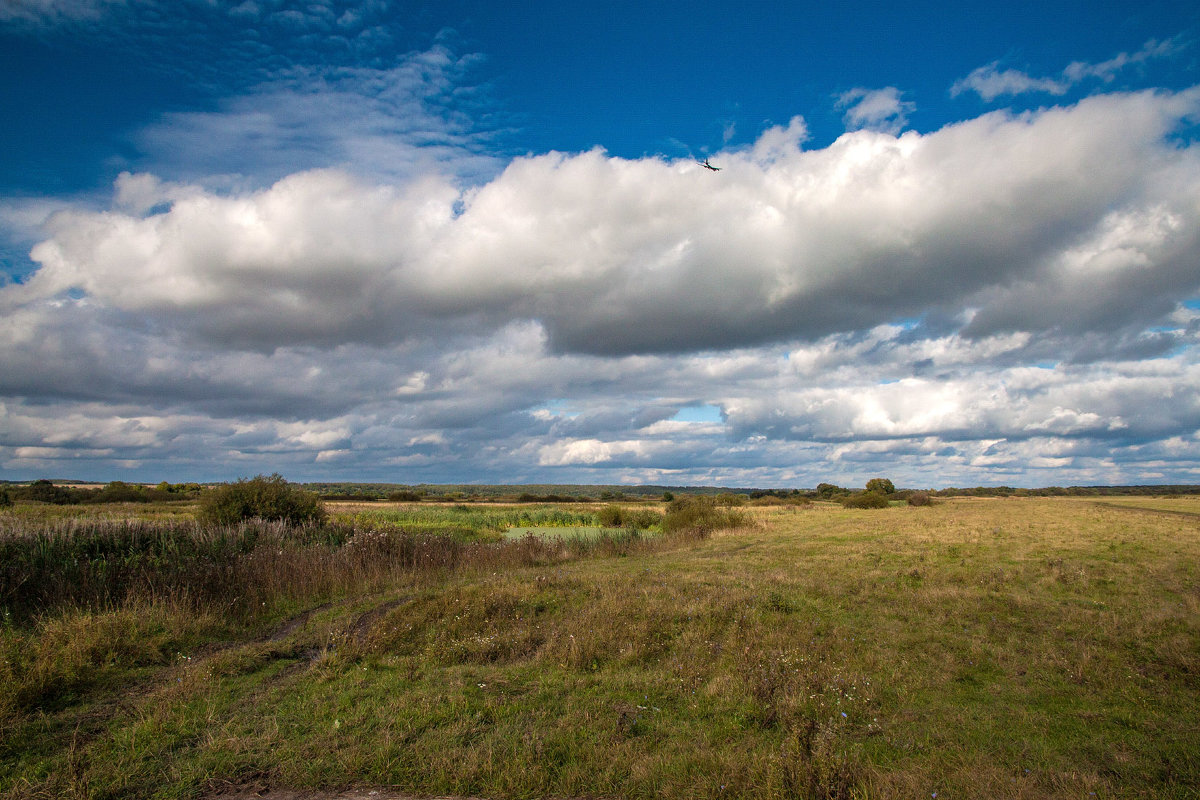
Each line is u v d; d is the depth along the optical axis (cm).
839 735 615
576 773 541
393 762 562
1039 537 2498
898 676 796
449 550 1948
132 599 1124
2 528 1387
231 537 1680
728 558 1989
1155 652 863
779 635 970
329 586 1472
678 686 765
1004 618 1073
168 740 611
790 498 9081
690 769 547
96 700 735
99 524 1566
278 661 898
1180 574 1474
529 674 823
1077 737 621
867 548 2181
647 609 1111
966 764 558
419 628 1057
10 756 581
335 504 6625
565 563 2023
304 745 596
